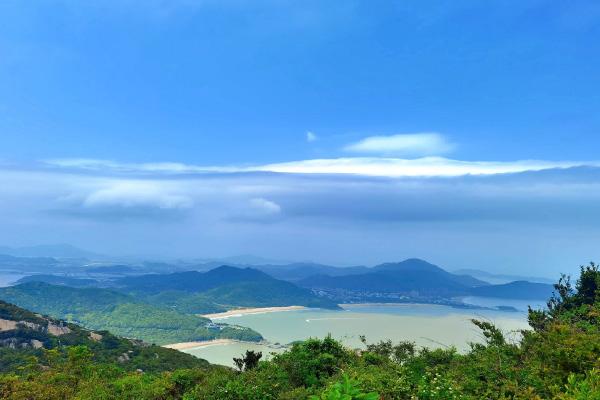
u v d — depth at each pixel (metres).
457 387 8.86
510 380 8.25
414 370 12.87
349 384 6.34
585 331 9.62
